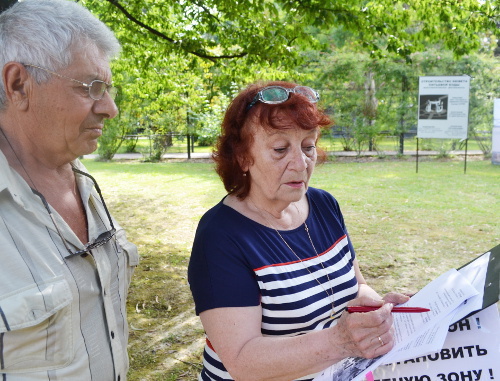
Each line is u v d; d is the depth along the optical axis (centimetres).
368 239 677
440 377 141
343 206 888
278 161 157
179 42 691
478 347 141
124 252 176
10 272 130
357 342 130
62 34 136
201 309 152
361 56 1630
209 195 1049
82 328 147
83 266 149
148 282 529
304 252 167
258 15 687
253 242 158
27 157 149
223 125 168
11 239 133
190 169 1538
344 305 170
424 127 1288
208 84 1830
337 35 1728
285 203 165
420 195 979
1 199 135
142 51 852
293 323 156
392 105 1705
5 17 139
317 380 142
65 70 138
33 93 138
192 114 1834
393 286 507
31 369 135
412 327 138
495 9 702
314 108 158
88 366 146
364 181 1176
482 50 1870
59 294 135
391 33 695
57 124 142
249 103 159
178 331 414
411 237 684
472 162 1520
